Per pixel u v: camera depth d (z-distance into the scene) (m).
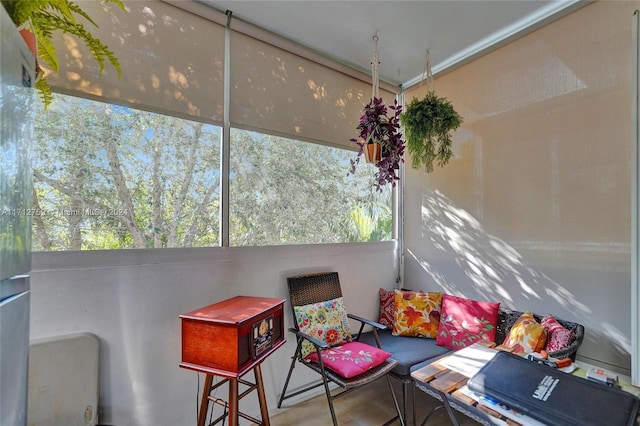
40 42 1.12
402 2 1.92
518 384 1.16
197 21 1.93
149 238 1.77
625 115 1.79
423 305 2.51
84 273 1.56
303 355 2.10
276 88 2.28
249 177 2.14
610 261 1.83
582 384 1.13
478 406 1.13
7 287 0.68
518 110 2.25
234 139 2.08
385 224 3.01
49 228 1.51
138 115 1.74
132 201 1.72
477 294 2.50
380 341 2.38
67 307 1.51
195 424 1.82
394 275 3.03
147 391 1.70
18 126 0.73
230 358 1.36
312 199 2.47
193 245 1.90
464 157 2.59
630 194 1.77
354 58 2.55
